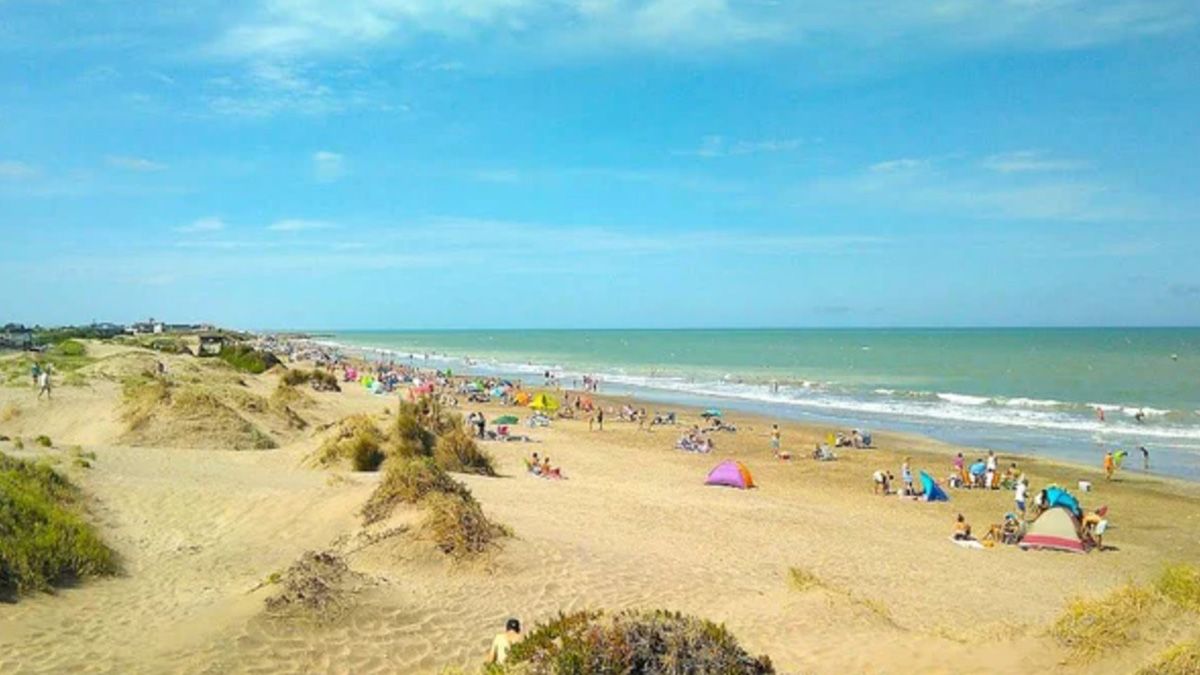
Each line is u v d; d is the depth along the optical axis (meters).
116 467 18.64
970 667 8.06
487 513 16.59
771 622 10.98
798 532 18.92
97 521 14.33
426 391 48.84
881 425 44.09
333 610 10.05
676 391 62.97
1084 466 32.38
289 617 9.70
